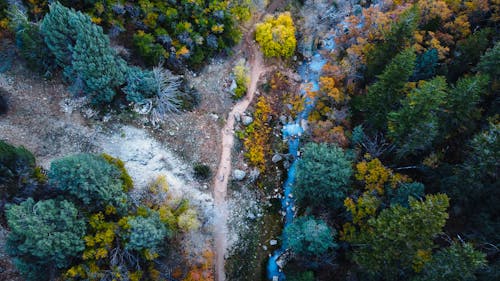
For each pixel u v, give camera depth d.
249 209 52.09
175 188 48.97
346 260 45.53
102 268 38.06
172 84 53.34
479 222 41.22
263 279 49.06
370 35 53.78
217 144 54.00
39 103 47.31
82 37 42.81
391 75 43.62
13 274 38.88
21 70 47.66
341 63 54.31
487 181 40.09
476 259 32.00
